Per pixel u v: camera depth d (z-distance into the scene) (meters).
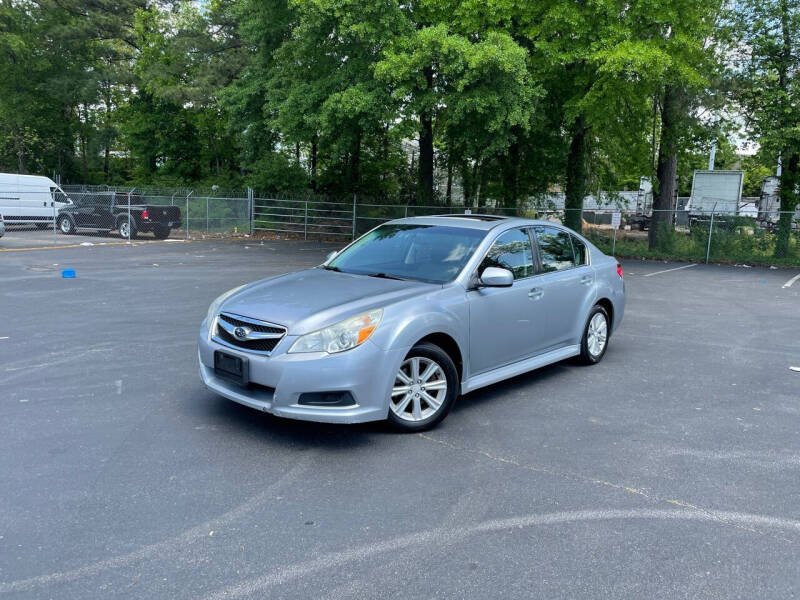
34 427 4.51
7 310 8.73
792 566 3.02
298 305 4.50
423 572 2.88
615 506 3.59
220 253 17.81
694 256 21.45
